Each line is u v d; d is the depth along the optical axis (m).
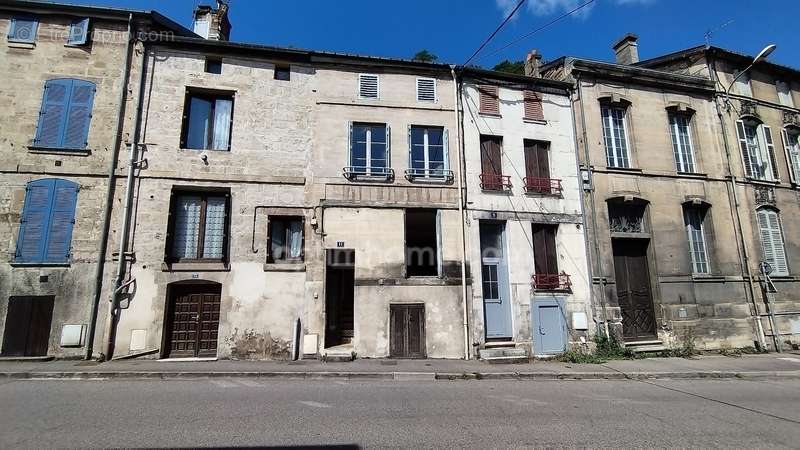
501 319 13.42
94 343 11.00
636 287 14.62
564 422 6.39
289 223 12.97
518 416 6.67
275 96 13.33
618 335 13.64
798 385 9.85
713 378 10.70
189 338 11.70
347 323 13.33
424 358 12.39
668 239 14.97
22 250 11.12
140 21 12.82
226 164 12.59
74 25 12.45
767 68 18.02
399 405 7.23
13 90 11.83
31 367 9.83
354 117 13.69
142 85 12.49
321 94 13.62
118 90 12.38
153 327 11.36
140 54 12.67
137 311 11.33
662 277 14.59
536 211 14.20
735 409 7.46
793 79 18.72
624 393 8.70
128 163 11.98
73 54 12.33
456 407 7.17
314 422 6.12
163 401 7.18
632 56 18.33
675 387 9.48
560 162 14.87
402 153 13.71
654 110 16.05
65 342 10.81
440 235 13.34
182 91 12.73
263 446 5.12
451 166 13.92
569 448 5.28
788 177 17.30
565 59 15.76
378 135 13.90
